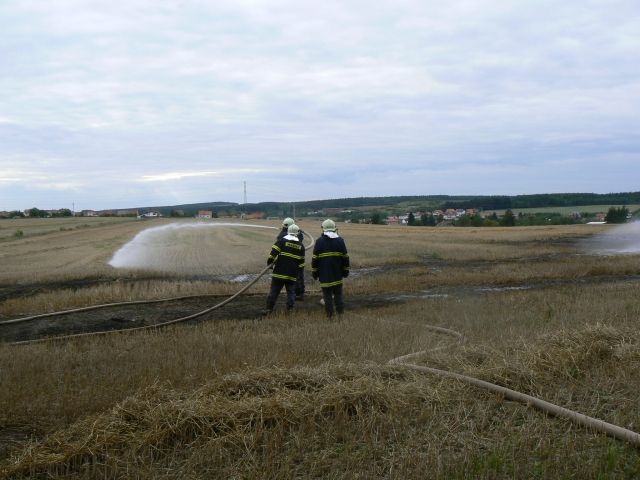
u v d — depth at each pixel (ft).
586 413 17.21
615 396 18.35
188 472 14.11
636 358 21.97
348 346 25.89
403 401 17.72
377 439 15.69
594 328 24.95
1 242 127.44
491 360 21.66
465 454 14.46
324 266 35.94
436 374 20.47
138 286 51.47
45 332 33.63
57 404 18.53
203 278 60.85
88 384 20.42
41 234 162.20
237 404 17.06
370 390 17.99
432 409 17.49
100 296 45.44
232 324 33.24
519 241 121.60
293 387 18.94
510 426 16.29
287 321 34.40
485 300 41.55
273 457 14.58
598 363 21.68
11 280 58.29
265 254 89.92
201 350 25.13
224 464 14.55
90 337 30.83
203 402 17.19
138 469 14.23
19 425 17.29
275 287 38.27
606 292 44.39
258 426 16.03
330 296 36.19
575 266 64.95
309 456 14.65
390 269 69.00
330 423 16.34
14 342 30.42
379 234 152.56
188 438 15.92
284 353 24.36
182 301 45.11
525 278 57.98
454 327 31.48
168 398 17.85
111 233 161.68
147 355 24.43
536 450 14.75
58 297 44.93
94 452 14.98
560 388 19.30
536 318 32.65
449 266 71.67
